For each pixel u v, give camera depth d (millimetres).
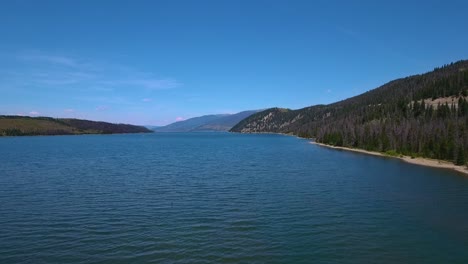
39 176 75188
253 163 103875
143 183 66188
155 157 125750
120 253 30906
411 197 54438
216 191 58188
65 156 129125
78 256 30266
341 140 194375
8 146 196500
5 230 37000
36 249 31844
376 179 73125
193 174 78875
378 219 41844
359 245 33219
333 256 30562
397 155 133000
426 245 33406
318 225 39188
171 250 31625
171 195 54812
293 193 56656
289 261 29422
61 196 53844
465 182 70438
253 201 50688
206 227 38219
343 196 54656
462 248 32688
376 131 170875
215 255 30547
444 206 48625
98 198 52406
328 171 85438
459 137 127375
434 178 76250
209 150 166750
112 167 93188
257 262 29188
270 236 35438
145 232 36469
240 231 36938
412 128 153000
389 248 32531
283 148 180875
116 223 39562
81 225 38812
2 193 56156
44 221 40281
